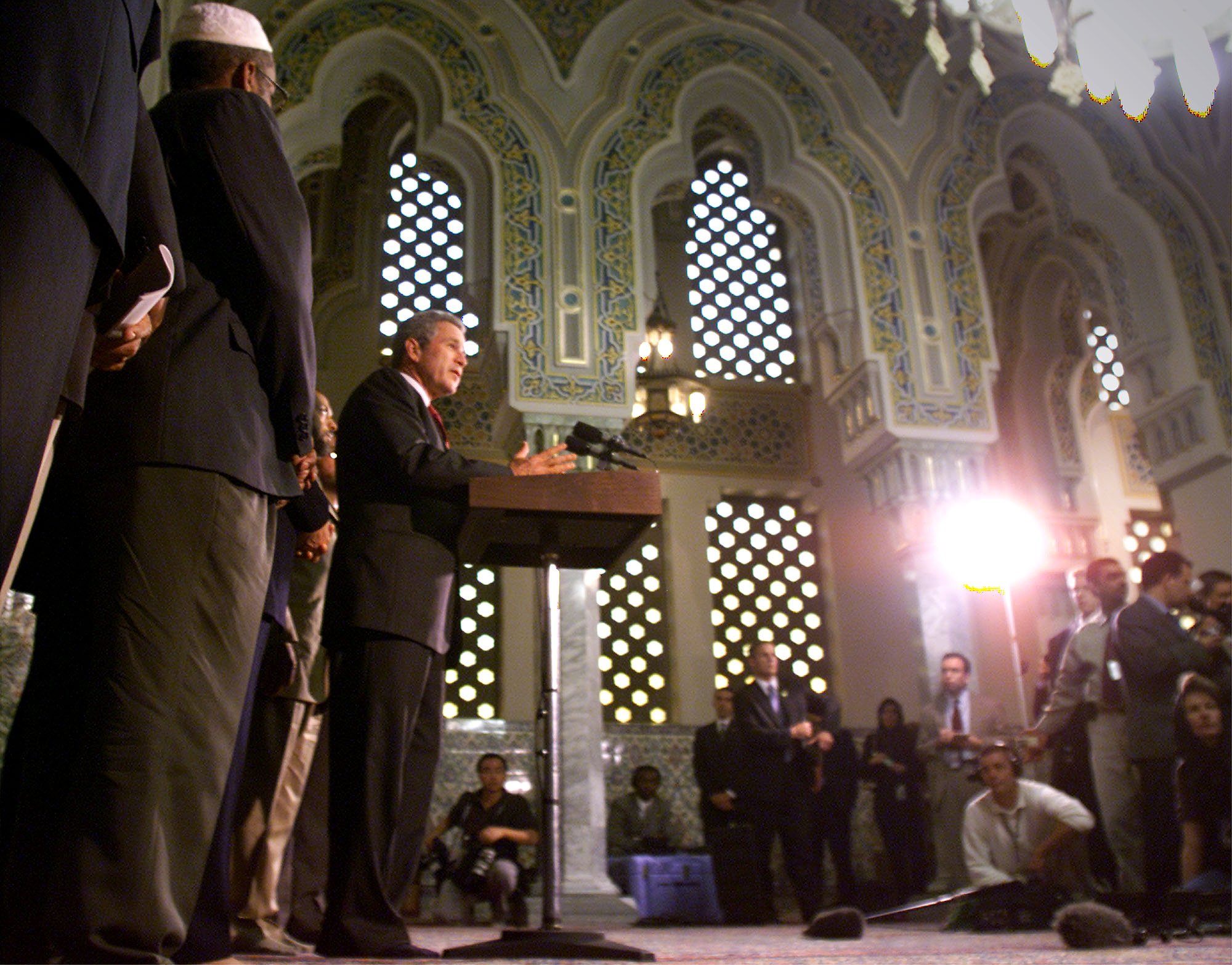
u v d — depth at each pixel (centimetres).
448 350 338
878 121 991
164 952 160
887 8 1007
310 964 221
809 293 978
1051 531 1236
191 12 230
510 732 874
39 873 174
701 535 1167
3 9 111
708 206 1283
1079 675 625
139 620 165
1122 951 262
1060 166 1070
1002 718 868
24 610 399
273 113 216
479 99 890
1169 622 511
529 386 827
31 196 107
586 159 901
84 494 172
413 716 288
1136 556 1284
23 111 107
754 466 1208
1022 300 1286
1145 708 511
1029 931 501
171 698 166
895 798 873
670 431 1170
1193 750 445
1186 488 996
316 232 1105
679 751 940
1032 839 546
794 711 821
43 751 179
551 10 931
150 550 168
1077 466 1270
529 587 1098
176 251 155
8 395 103
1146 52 1017
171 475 172
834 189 961
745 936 525
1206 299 1009
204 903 197
